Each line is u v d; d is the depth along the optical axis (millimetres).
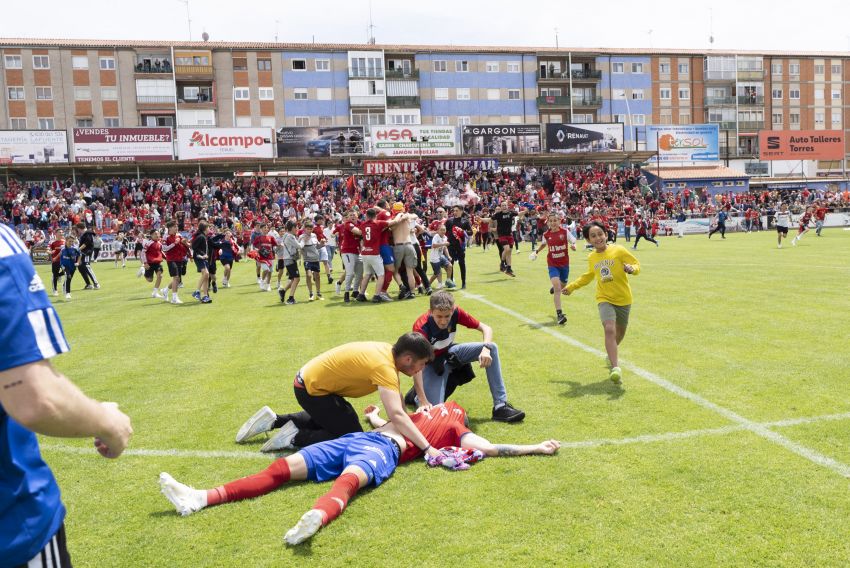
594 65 70688
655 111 72250
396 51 65500
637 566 3332
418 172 49906
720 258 22000
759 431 5203
